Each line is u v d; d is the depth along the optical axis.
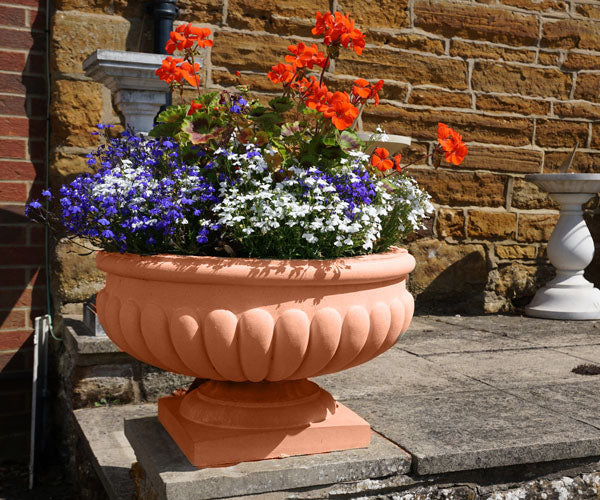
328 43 2.40
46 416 4.51
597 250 6.27
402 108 5.52
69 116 4.37
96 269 4.35
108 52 3.60
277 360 2.10
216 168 2.35
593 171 6.21
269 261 2.04
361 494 2.24
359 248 2.36
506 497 2.45
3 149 4.45
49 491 3.99
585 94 6.12
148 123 3.85
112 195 2.25
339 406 2.52
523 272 6.00
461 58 5.68
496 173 5.86
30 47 4.50
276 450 2.23
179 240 2.22
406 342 4.59
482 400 3.13
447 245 5.74
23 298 4.55
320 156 2.37
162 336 2.13
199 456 2.14
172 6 4.52
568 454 2.49
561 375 3.69
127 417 3.37
